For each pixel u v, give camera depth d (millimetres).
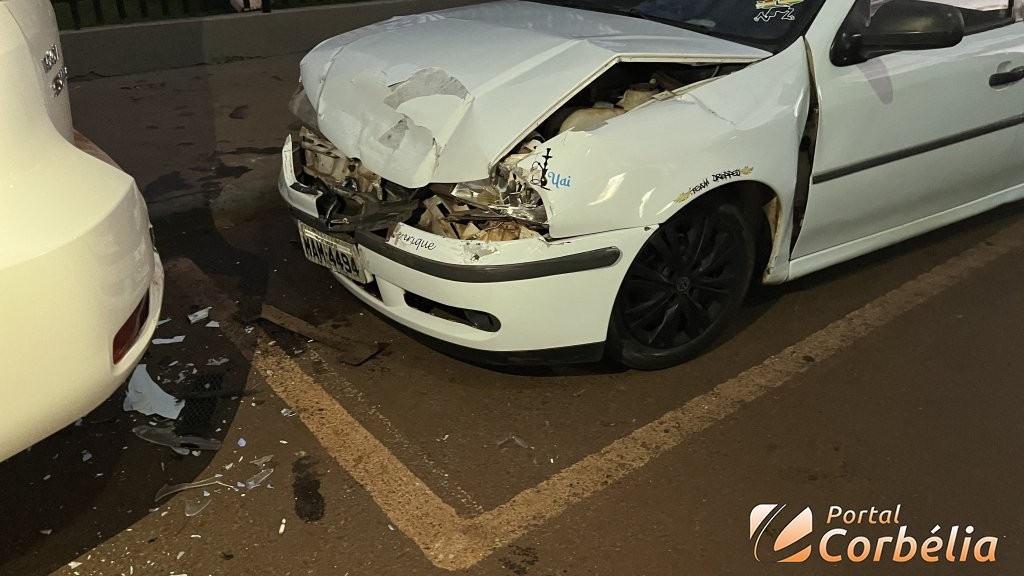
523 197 2479
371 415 2746
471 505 2387
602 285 2576
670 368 3002
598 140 2498
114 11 6270
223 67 6273
